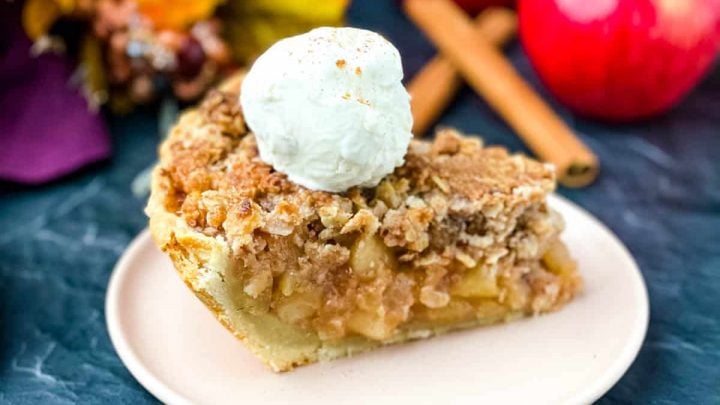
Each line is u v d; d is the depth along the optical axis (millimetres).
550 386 403
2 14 555
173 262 411
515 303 433
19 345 439
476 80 572
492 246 428
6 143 539
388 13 669
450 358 419
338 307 419
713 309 453
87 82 561
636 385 417
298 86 401
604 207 516
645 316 424
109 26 551
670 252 486
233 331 412
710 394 413
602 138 567
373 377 411
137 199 524
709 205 516
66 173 536
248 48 576
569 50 545
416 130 560
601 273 448
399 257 423
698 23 532
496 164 444
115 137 569
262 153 423
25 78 553
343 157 402
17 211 518
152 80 563
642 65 540
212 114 452
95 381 423
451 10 604
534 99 558
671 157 551
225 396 401
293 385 408
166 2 549
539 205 436
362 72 402
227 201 408
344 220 409
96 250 491
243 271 405
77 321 451
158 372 408
